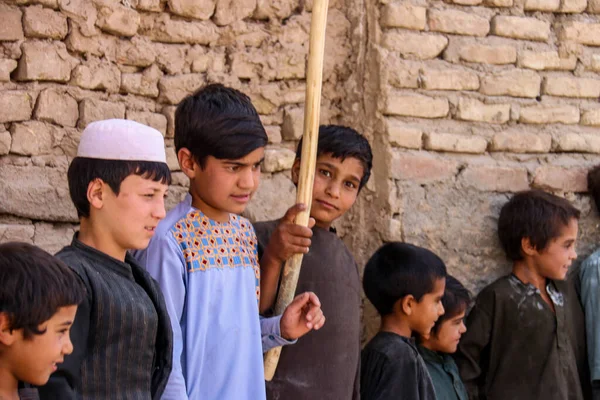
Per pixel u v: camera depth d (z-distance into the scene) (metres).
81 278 2.72
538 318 4.82
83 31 4.04
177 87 4.38
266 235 3.86
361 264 4.87
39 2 3.91
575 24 5.25
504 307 4.81
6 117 3.80
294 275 3.47
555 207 4.81
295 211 3.43
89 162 2.89
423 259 4.36
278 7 4.70
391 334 4.31
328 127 3.95
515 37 5.14
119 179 2.87
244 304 3.30
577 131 5.24
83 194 2.91
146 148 2.92
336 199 3.87
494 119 5.07
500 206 5.05
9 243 2.57
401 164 4.85
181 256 3.21
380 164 4.84
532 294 4.84
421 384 4.17
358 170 3.91
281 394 3.67
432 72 4.92
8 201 3.80
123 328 2.77
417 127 4.90
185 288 3.19
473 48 5.04
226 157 3.22
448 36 5.00
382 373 4.16
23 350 2.46
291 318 3.38
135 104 4.25
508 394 4.79
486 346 4.86
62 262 2.58
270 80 4.68
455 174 4.97
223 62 4.54
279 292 3.48
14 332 2.44
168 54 4.37
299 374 3.70
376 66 4.83
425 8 4.95
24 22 3.88
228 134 3.21
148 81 4.30
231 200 3.29
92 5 4.07
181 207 3.34
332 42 4.87
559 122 5.22
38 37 3.92
